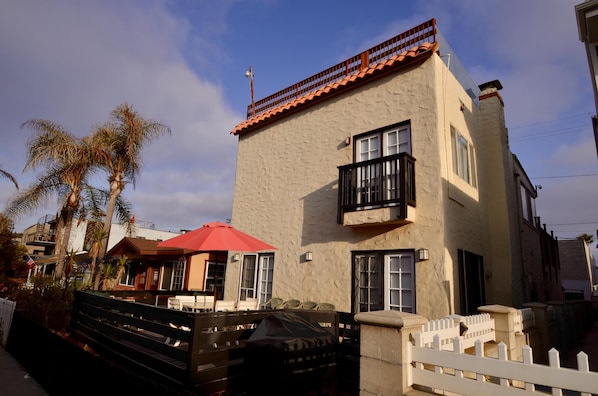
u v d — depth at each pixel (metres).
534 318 7.11
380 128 8.35
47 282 10.96
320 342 4.50
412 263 7.13
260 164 11.22
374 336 3.43
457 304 6.81
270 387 3.86
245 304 8.84
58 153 16.33
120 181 16.91
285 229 9.84
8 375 6.59
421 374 3.23
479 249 8.48
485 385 2.90
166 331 4.72
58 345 5.82
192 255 15.72
